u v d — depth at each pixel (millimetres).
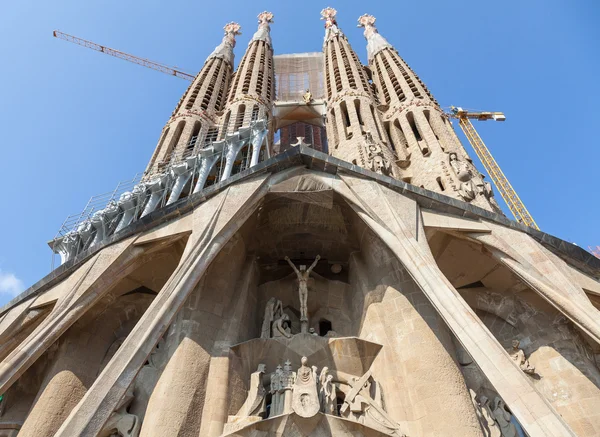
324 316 22578
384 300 20938
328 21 64375
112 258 19219
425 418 16672
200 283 20609
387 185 21062
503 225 19516
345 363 19438
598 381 17516
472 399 17453
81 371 19422
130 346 14148
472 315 14977
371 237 22344
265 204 22453
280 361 19500
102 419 12336
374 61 52531
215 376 18094
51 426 17438
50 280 19859
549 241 19031
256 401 17609
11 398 19641
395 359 19047
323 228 23781
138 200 28484
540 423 12062
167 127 41969
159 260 21312
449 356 18266
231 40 62281
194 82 49375
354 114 39906
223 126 42250
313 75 61500
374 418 17141
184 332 18891
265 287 23328
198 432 16344
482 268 20750
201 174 30219
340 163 21703
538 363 18750
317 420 15836
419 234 18938
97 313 21000
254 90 46562
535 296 19812
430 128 37062
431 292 16219
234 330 20125
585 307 15961
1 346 18484
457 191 29125
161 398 16672
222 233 19219
